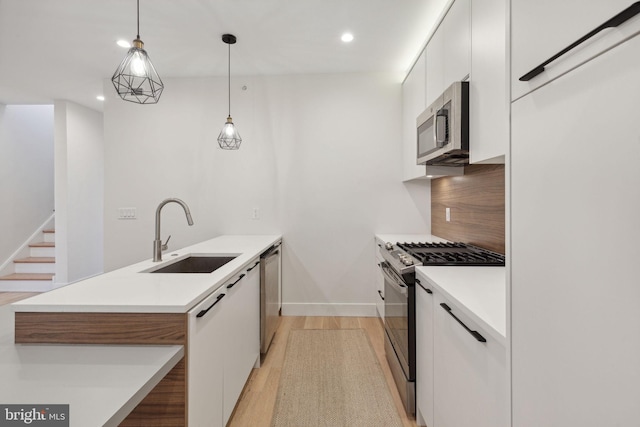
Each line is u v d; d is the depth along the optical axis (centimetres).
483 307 108
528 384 75
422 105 264
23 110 468
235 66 319
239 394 183
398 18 237
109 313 112
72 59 297
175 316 112
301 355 254
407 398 177
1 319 135
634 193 49
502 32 135
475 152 162
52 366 94
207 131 343
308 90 339
